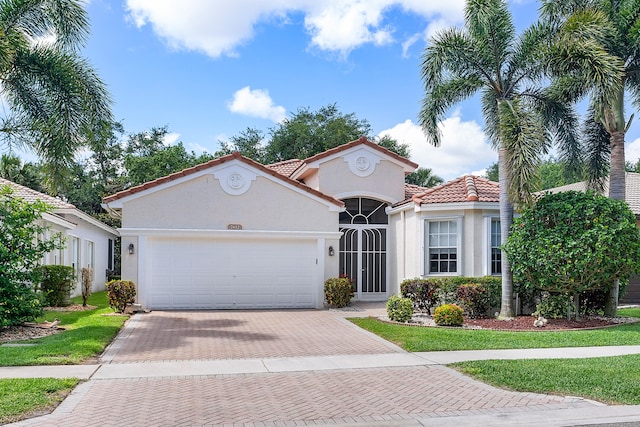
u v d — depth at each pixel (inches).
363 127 1828.2
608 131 725.3
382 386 335.3
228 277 717.3
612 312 642.8
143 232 689.0
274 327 565.3
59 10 617.9
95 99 632.4
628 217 571.5
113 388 324.2
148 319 612.1
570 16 625.0
